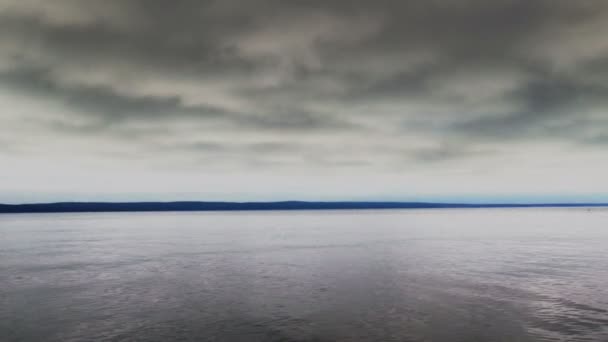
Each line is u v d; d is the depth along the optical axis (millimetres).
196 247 65375
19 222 175125
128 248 64250
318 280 35625
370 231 104938
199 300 28406
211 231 108188
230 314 24750
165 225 145375
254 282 34906
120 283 34812
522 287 32031
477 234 91438
